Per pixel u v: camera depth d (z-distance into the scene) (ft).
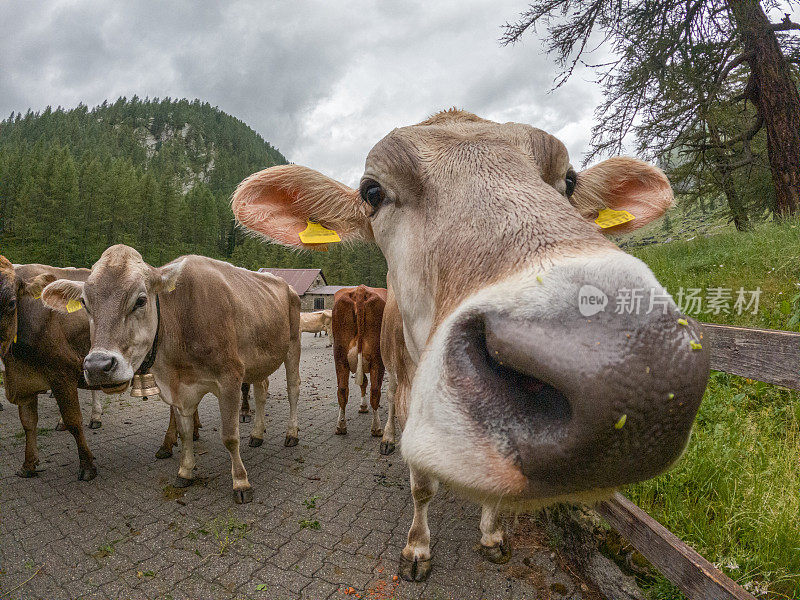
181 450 7.95
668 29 17.93
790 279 8.84
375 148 4.12
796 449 5.27
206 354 7.45
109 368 6.34
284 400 14.14
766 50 17.34
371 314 10.05
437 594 5.24
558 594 5.12
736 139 21.40
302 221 5.74
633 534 4.64
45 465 8.84
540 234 2.53
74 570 5.86
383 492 7.63
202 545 6.30
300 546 6.24
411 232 3.73
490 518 5.62
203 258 8.39
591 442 1.78
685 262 12.82
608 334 1.78
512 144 3.76
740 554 4.35
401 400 5.68
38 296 7.89
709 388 7.07
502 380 2.11
